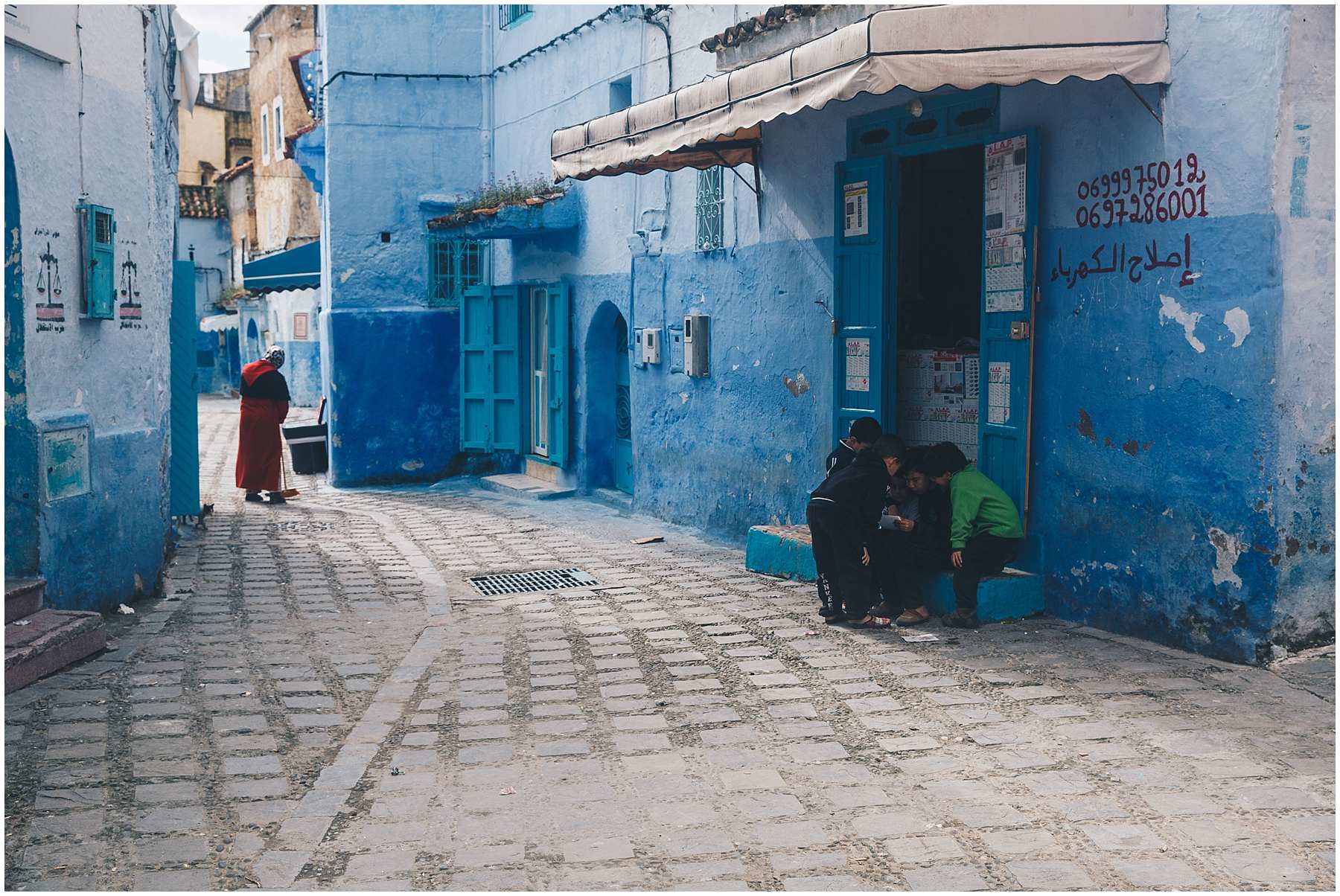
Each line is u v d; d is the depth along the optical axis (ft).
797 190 32.45
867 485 24.94
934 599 25.46
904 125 28.25
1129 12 20.90
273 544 38.24
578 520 42.65
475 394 54.80
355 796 16.38
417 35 55.01
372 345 55.57
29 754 17.85
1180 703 18.93
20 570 23.61
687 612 27.27
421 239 55.98
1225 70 20.31
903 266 31.09
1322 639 20.83
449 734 19.06
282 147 111.14
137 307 28.76
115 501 27.30
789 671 22.03
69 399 25.16
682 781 16.61
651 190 40.45
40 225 23.61
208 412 104.78
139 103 28.76
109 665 22.80
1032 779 16.15
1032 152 24.31
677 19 38.06
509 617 27.73
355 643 25.30
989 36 20.38
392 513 46.06
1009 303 25.27
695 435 38.50
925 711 19.29
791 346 33.14
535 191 47.16
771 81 23.31
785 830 14.83
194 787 16.67
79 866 14.11
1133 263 22.27
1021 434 25.00
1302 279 19.93
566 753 17.97
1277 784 15.58
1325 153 19.89
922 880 13.32
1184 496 21.48
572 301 47.73
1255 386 20.10
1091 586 23.66
